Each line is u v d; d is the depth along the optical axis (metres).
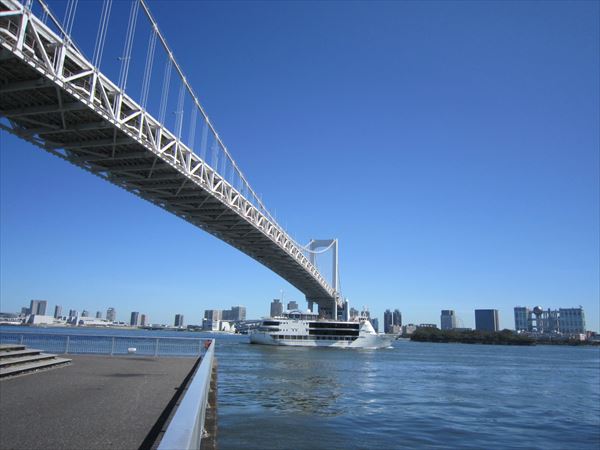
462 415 32.00
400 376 56.19
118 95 31.08
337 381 47.22
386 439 24.02
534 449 23.81
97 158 36.34
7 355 18.44
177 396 13.81
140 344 29.28
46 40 25.39
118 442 8.76
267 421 26.12
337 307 134.88
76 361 23.77
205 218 55.50
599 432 28.22
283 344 112.19
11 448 8.20
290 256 81.38
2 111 29.42
